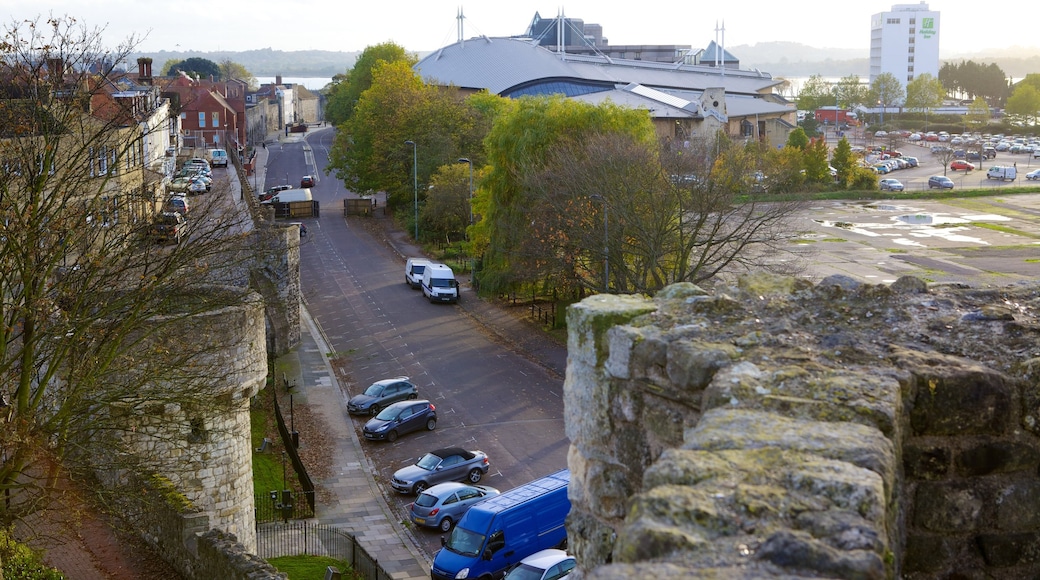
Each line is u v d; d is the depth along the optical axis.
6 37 23.05
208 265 27.91
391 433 45.41
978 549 6.69
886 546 4.62
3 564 20.78
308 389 52.88
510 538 31.61
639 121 61.59
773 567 4.39
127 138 28.61
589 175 49.59
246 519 28.09
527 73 194.38
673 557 4.50
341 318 68.38
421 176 101.88
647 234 47.09
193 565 23.22
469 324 66.62
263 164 150.38
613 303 8.30
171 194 45.75
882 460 5.29
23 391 21.95
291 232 59.16
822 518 4.73
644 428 7.67
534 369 56.66
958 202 128.25
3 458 24.83
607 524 8.04
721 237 52.12
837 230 104.75
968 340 7.40
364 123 107.94
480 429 47.12
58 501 25.44
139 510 25.67
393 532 35.78
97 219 24.48
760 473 5.14
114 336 24.50
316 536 33.97
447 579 30.59
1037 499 6.73
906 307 8.08
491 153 64.25
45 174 22.28
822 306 8.23
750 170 56.81
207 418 26.53
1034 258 87.25
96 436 25.09
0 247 23.50
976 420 6.63
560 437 45.84
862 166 150.88
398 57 156.12
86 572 24.08
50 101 23.72
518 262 60.72
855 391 6.21
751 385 6.38
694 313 8.07
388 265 85.69
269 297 58.12
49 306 21.39
